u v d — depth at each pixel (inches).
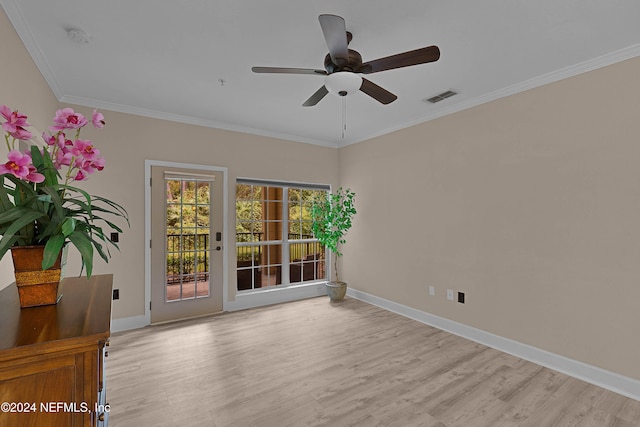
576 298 97.2
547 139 103.8
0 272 63.4
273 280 188.2
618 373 88.5
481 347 117.9
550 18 74.8
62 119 44.6
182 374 96.4
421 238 146.9
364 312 159.0
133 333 129.3
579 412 79.2
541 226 105.3
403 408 80.4
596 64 92.8
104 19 75.3
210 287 154.6
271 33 81.7
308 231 197.8
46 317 39.8
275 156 174.9
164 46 87.5
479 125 123.4
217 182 156.6
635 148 86.1
